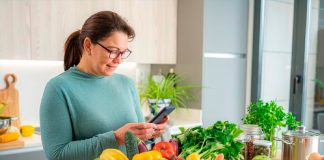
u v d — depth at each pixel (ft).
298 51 11.41
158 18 11.09
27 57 8.28
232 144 4.26
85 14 9.32
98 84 4.88
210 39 11.20
